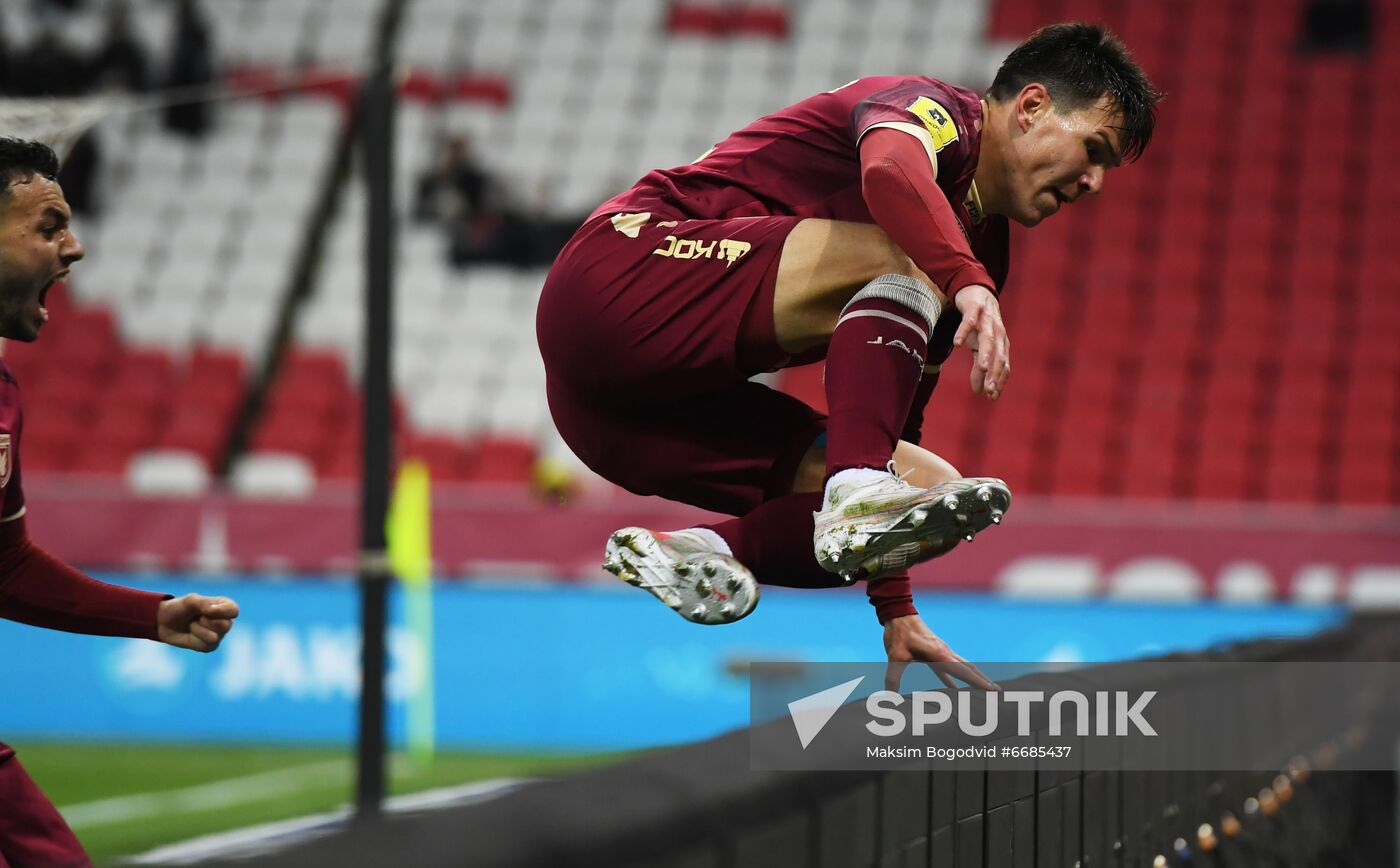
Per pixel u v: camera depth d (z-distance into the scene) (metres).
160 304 29.69
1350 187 31.08
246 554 19.50
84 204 31.02
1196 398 27.09
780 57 35.06
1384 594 18.20
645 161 33.22
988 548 18.81
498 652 19.12
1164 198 30.97
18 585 6.21
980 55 34.66
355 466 26.58
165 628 6.21
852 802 3.03
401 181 32.47
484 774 16.97
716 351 4.78
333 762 17.92
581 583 19.14
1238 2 34.59
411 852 1.83
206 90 32.75
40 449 26.64
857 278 4.67
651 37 35.50
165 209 31.61
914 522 4.18
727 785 2.49
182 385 27.88
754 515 4.81
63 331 28.66
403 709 18.97
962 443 26.23
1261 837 6.30
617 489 25.56
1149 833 4.91
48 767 17.64
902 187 4.45
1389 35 33.84
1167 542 18.59
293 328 29.45
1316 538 18.38
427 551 19.20
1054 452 26.19
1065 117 4.90
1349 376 27.45
